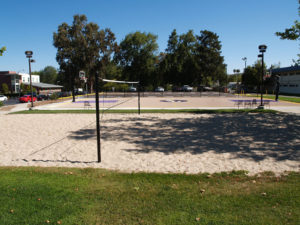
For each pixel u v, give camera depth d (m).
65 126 13.34
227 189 4.97
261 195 4.62
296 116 16.33
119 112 18.94
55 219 3.80
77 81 59.88
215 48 70.88
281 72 49.84
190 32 72.88
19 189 4.93
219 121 14.57
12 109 23.05
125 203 4.34
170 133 11.32
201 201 4.39
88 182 5.43
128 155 8.00
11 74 62.97
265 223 3.63
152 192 4.83
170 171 6.38
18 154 8.21
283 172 6.16
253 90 57.06
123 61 75.94
